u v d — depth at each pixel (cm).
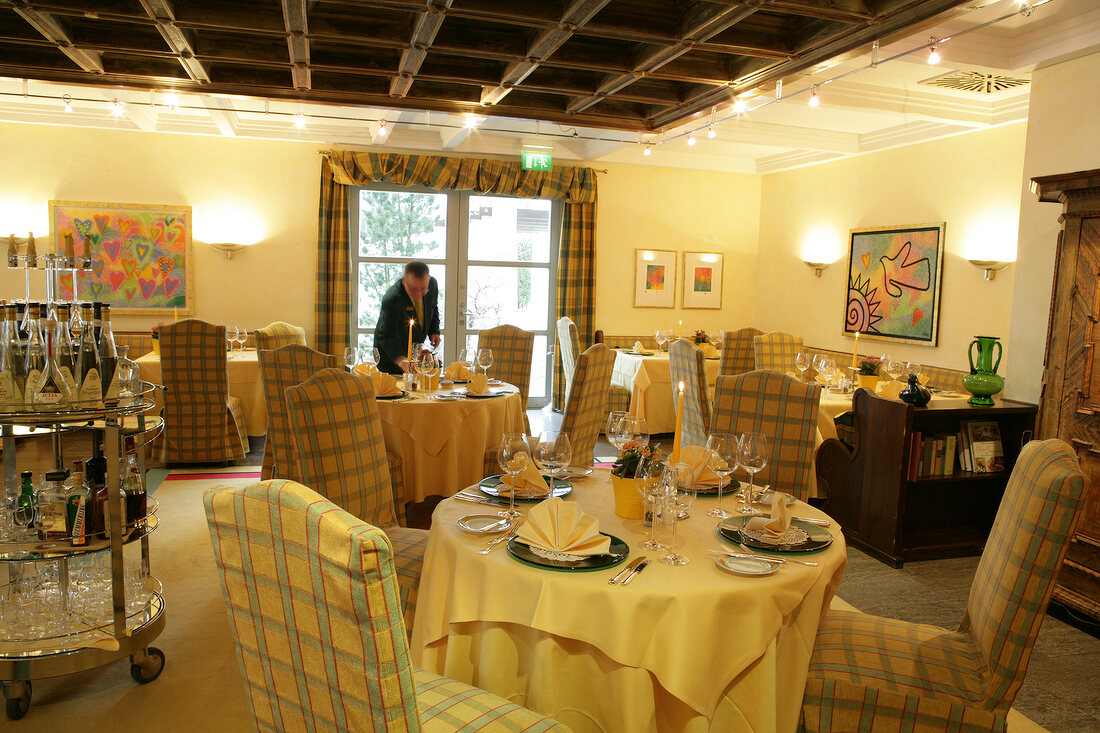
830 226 766
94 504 250
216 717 247
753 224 888
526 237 838
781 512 210
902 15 309
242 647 145
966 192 604
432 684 179
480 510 232
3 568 338
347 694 124
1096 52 399
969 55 424
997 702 187
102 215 691
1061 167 421
